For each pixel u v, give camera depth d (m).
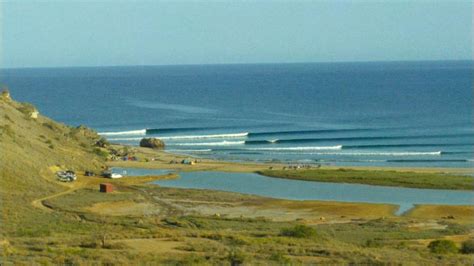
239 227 48.75
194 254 33.03
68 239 37.88
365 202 64.44
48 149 79.00
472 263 32.47
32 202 56.75
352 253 34.34
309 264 30.89
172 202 62.22
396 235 46.03
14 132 77.44
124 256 32.09
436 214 58.84
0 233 40.19
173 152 104.81
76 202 58.41
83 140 99.56
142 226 47.34
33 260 30.23
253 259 31.84
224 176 79.94
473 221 55.19
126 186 69.94
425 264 31.61
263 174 81.12
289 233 43.38
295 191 70.62
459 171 84.38
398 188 72.31
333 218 56.19
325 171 82.00
